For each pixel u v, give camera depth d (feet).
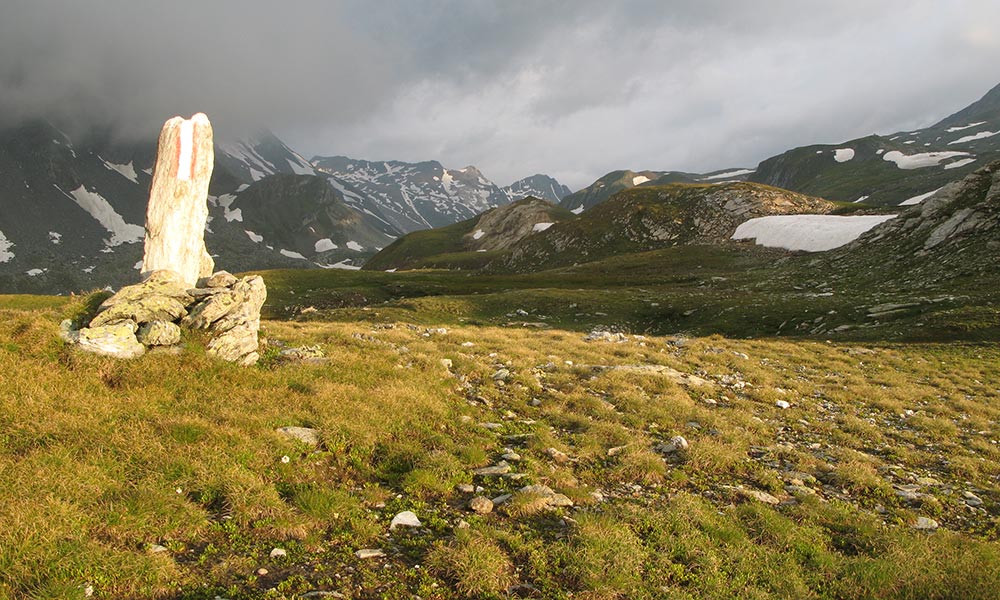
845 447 50.93
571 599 23.84
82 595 20.68
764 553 29.45
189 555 24.56
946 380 83.41
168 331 47.75
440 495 33.32
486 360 72.28
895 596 26.55
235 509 27.99
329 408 42.57
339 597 22.41
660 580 26.07
